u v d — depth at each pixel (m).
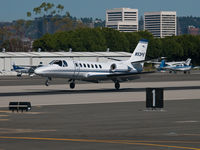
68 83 164.00
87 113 66.88
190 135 46.72
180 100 90.19
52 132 48.81
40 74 113.44
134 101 87.81
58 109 72.31
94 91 119.44
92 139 44.22
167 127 52.47
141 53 139.50
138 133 48.19
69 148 39.31
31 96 100.00
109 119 59.94
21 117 61.56
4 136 45.84
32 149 38.72
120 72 131.00
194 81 178.88
